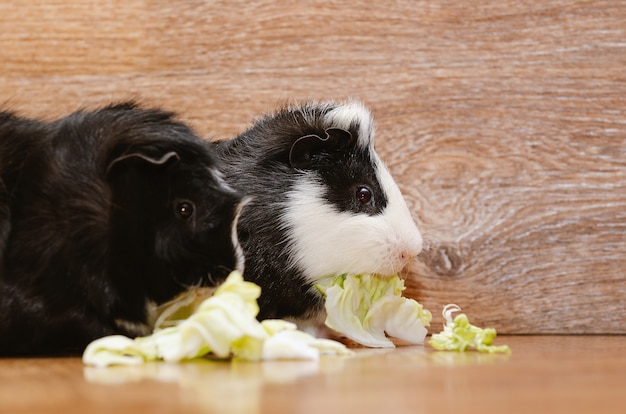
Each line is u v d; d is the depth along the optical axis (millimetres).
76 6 1076
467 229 1074
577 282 1069
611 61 1073
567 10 1075
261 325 860
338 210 959
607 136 1072
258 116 1043
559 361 833
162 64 1077
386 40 1080
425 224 1075
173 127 890
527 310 1070
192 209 882
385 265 957
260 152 974
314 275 958
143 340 846
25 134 881
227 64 1078
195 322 827
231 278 842
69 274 867
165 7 1078
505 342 978
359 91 1080
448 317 938
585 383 750
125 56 1076
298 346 836
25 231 866
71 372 793
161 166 878
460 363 825
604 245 1069
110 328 876
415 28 1080
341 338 984
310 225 956
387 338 985
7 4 1075
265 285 957
